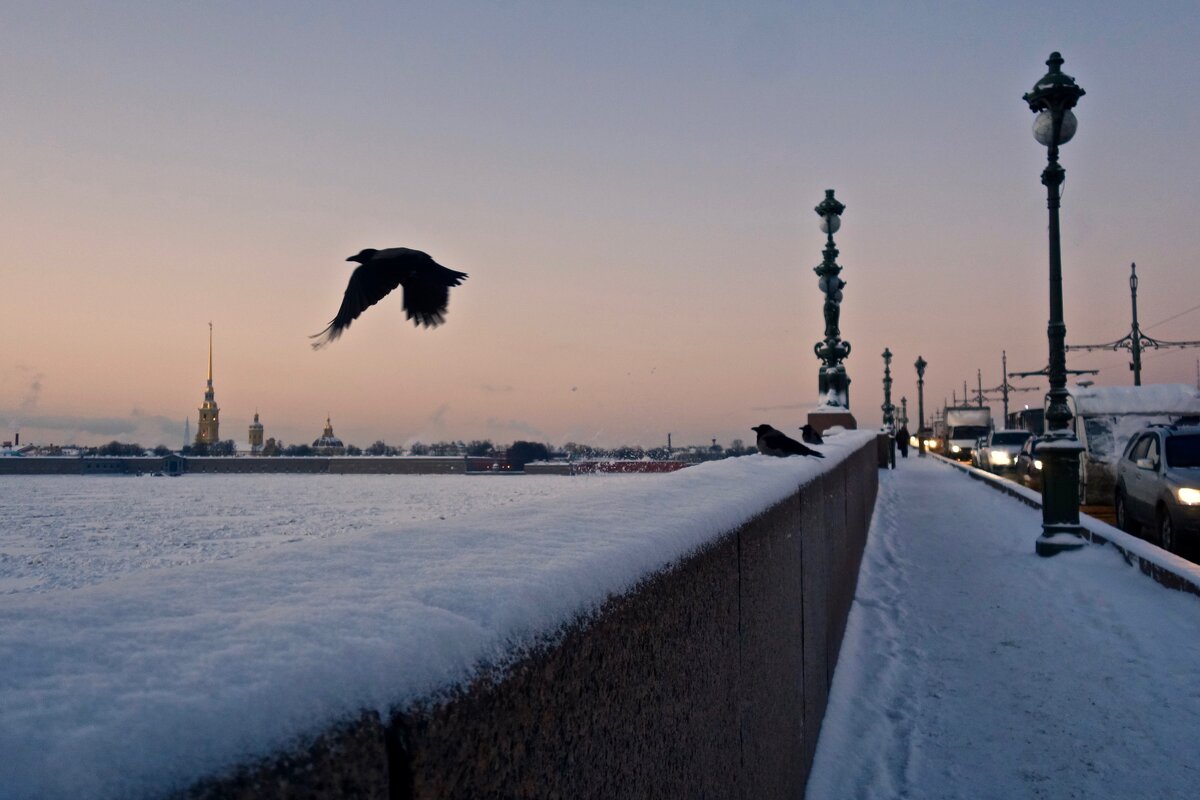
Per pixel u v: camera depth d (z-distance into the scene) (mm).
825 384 21609
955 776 4969
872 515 16594
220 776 842
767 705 3602
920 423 71625
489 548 1860
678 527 2439
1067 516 11648
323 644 1079
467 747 1229
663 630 2201
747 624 3223
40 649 956
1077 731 5574
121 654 972
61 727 782
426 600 1372
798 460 5504
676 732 2291
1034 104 12625
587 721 1692
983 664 6977
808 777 4879
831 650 6496
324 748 962
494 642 1347
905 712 5973
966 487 24031
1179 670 6660
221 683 921
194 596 1266
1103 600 8867
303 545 1727
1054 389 12000
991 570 10797
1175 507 12656
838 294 21734
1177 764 5082
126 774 771
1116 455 20766
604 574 1836
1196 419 18844
